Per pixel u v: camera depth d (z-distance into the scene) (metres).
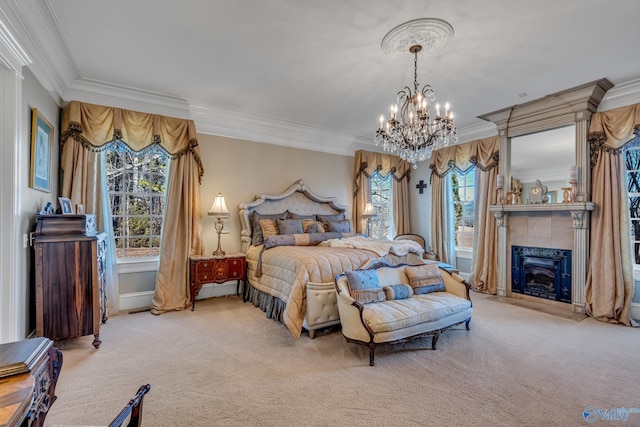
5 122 2.29
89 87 3.62
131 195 4.22
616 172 3.73
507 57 3.02
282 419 1.89
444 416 1.92
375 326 2.60
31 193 2.75
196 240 4.28
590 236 3.96
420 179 6.48
